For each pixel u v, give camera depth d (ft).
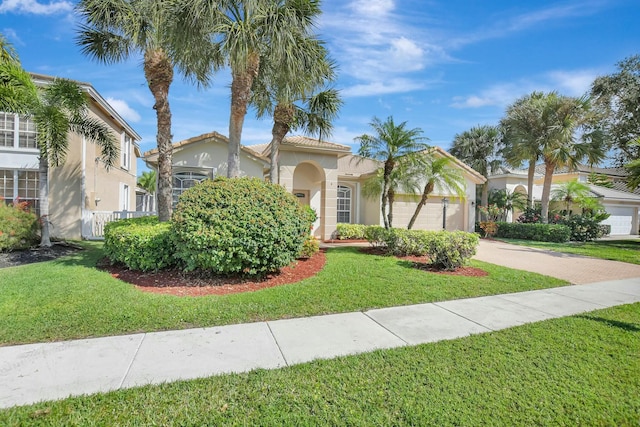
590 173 88.22
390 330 15.08
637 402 9.64
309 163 54.80
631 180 52.60
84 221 44.88
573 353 12.82
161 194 31.35
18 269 25.12
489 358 12.28
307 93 33.96
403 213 60.23
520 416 8.91
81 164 44.98
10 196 43.37
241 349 12.78
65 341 13.08
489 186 79.25
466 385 10.39
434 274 26.66
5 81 31.17
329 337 14.11
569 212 69.26
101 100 46.06
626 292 23.17
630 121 67.36
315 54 30.17
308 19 28.48
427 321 16.40
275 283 22.47
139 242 23.31
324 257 33.68
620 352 12.98
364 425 8.48
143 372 10.88
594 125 65.98
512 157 67.26
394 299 19.81
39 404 9.01
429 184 40.16
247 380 10.48
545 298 21.20
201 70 32.40
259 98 38.78
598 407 9.39
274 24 26.37
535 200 78.28
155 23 26.63
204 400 9.40
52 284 20.66
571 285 25.23
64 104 34.12
